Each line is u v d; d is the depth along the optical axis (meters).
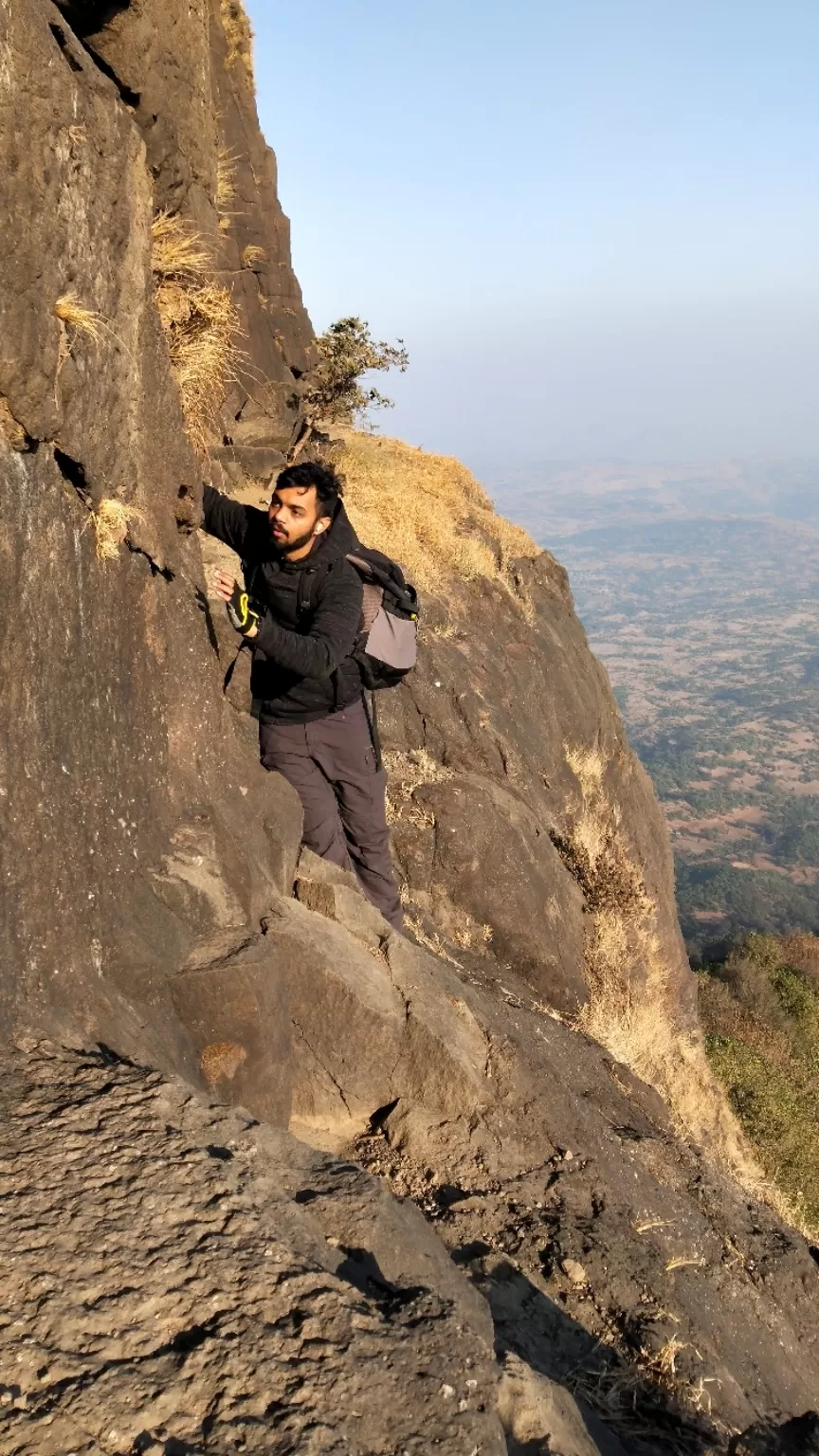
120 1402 1.57
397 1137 4.01
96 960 2.96
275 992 3.39
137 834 3.41
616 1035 8.27
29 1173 2.08
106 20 3.86
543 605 14.13
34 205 2.52
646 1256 3.98
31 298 2.54
